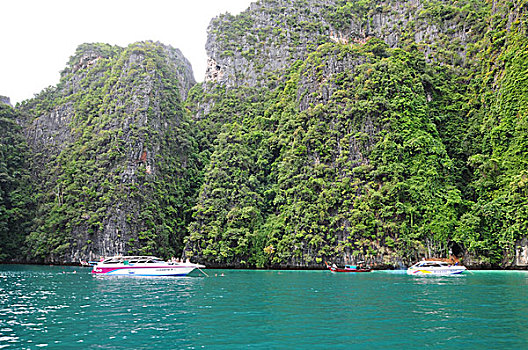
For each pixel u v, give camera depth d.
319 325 23.12
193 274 63.97
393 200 75.75
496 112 81.44
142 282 49.88
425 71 95.06
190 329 22.12
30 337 20.36
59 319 25.05
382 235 73.75
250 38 134.88
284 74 121.94
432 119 87.62
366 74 88.69
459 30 105.50
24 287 43.84
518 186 69.25
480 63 94.25
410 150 79.75
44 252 90.06
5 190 99.25
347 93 89.44
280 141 94.19
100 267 60.34
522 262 66.81
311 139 86.69
